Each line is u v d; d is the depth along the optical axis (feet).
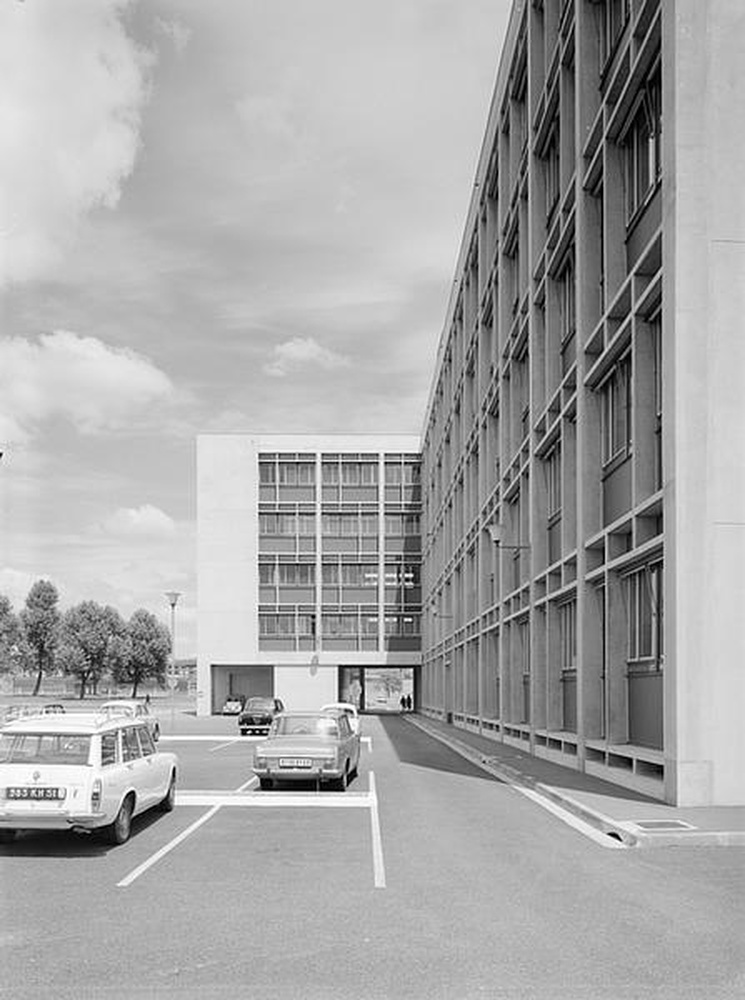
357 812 55.93
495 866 39.22
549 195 97.91
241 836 47.52
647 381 61.36
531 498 97.40
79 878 37.55
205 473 242.17
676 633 52.13
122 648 344.69
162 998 23.24
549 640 91.91
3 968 25.77
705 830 44.62
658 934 28.53
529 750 97.19
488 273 135.54
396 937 28.48
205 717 218.59
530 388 98.53
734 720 51.93
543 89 95.91
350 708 116.37
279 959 26.37
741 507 52.54
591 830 48.24
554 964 25.66
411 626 240.32
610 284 69.67
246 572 240.53
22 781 43.16
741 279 53.26
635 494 61.11
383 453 244.63
